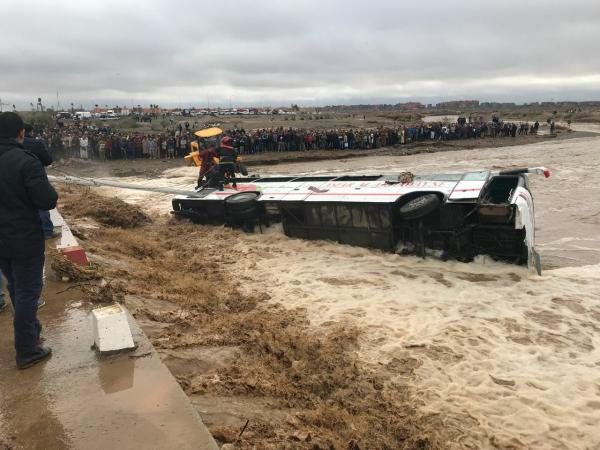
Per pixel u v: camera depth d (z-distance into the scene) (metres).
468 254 9.87
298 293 8.91
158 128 55.44
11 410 3.79
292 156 33.59
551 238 12.84
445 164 29.83
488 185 10.55
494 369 6.20
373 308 8.09
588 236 12.91
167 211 16.91
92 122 59.47
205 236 13.12
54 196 4.00
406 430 5.00
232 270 10.36
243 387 5.23
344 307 8.17
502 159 31.55
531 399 5.54
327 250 11.30
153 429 3.55
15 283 4.18
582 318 7.57
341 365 6.28
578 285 8.90
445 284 9.05
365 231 10.84
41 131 35.75
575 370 6.14
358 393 5.67
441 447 4.78
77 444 3.39
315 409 5.18
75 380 4.19
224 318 7.39
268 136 35.84
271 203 12.23
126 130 50.50
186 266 10.57
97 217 13.96
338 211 11.09
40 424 3.62
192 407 3.81
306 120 85.75
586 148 37.09
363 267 10.11
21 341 4.33
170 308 7.47
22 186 3.87
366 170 27.75
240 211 12.48
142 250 11.28
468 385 5.86
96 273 7.00
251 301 8.55
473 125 46.94
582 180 21.89
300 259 10.87
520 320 7.52
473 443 4.87
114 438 3.46
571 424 5.12
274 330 7.08
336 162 32.56
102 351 4.57
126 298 7.23
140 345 4.85
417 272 9.69
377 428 5.03
